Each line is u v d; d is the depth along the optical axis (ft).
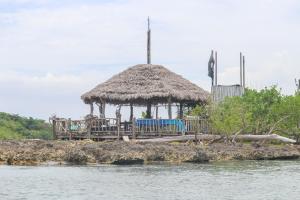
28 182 87.15
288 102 168.76
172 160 123.03
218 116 151.23
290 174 102.73
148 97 155.74
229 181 91.76
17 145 120.06
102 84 166.20
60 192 78.07
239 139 153.69
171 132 147.23
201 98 162.81
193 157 124.67
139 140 139.13
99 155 116.78
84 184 86.02
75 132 145.48
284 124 168.96
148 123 146.72
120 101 162.30
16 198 72.69
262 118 168.55
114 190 80.64
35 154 114.73
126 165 115.24
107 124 144.87
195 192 79.56
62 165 112.98
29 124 219.61
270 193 79.20
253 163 126.31
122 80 163.94
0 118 214.48
